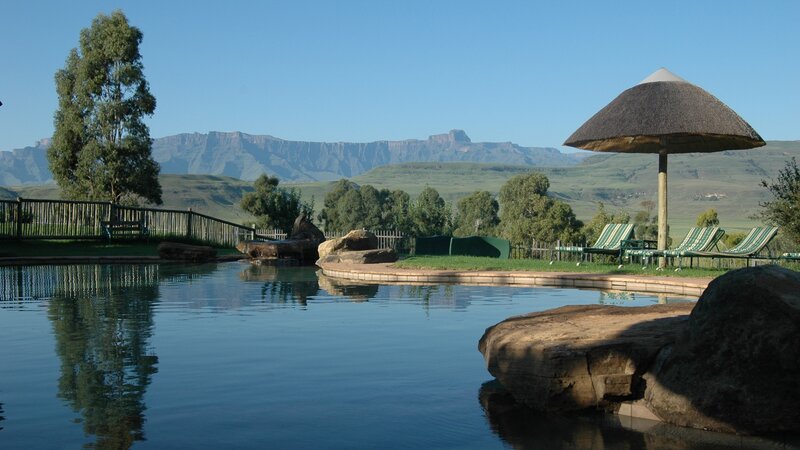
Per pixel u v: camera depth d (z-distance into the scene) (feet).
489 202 228.02
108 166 105.50
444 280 44.86
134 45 108.68
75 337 23.24
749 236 46.19
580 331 16.85
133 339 22.98
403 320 27.35
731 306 14.07
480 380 17.74
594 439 13.47
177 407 15.15
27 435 13.25
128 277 47.80
